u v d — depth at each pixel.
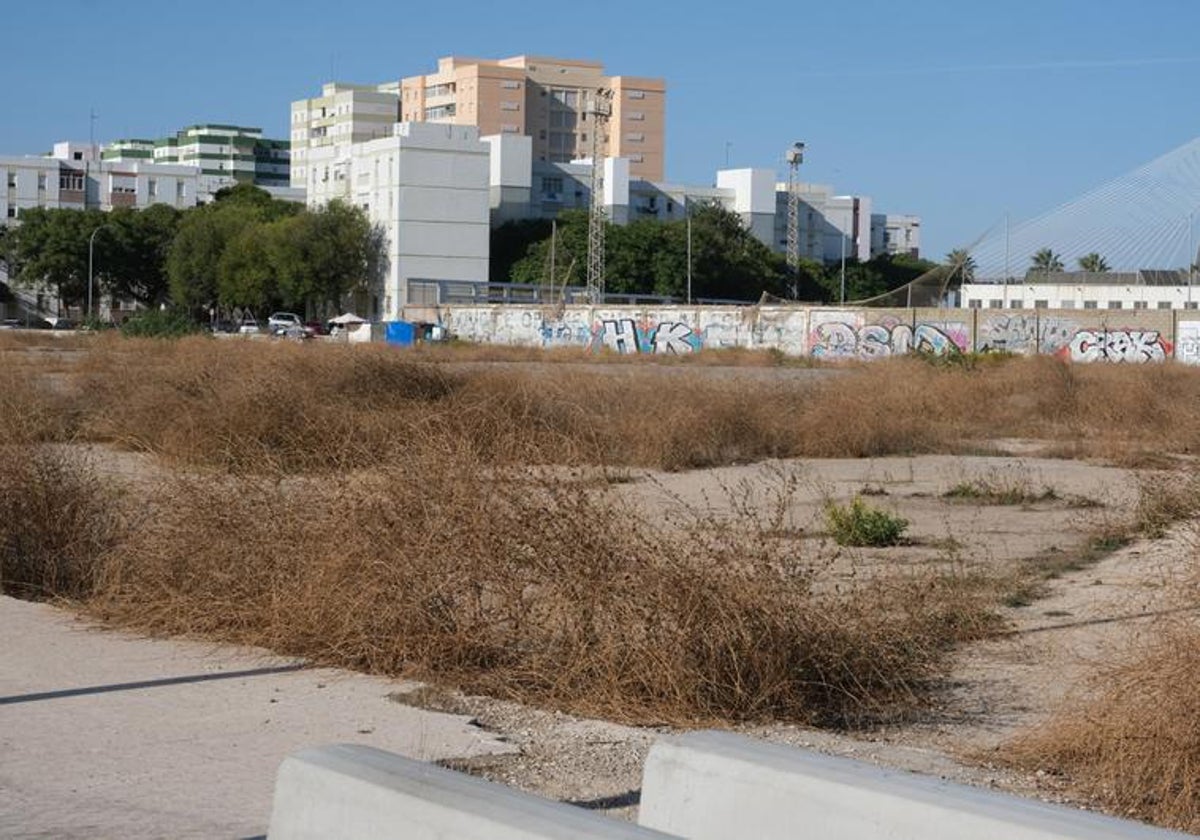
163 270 102.69
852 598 7.91
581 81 149.50
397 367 20.73
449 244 97.31
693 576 7.23
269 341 33.31
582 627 7.32
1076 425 26.64
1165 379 33.94
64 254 100.88
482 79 143.75
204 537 8.84
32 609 9.34
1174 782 5.80
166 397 18.17
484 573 7.70
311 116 158.50
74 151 172.62
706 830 4.48
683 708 6.96
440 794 3.75
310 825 4.02
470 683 7.44
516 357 53.62
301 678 7.57
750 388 24.70
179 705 7.01
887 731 6.94
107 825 5.29
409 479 8.15
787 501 11.30
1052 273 86.06
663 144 152.00
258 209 105.12
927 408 28.28
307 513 8.66
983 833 3.80
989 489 16.98
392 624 7.75
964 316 59.06
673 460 19.36
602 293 90.38
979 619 9.08
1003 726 6.99
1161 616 8.08
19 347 47.38
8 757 6.14
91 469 10.93
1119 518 14.54
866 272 115.12
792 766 4.34
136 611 8.77
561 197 118.44
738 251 104.81
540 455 8.91
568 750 6.40
